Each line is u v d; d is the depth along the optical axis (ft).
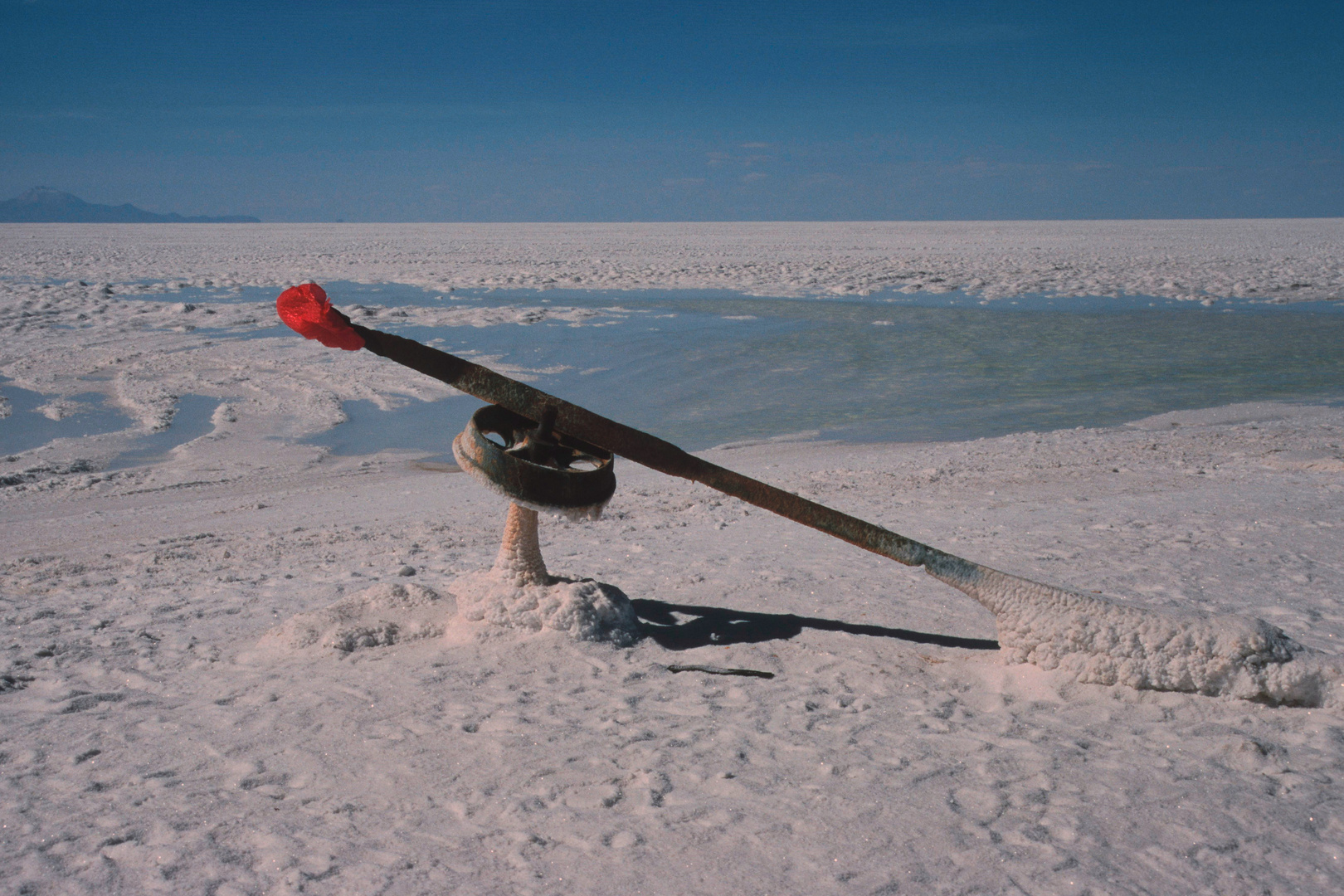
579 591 14.60
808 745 10.93
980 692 12.74
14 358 60.03
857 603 16.92
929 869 8.34
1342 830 8.96
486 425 14.30
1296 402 47.62
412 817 9.37
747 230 347.77
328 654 14.21
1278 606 16.08
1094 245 200.64
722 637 15.08
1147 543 21.01
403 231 346.74
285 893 8.09
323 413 46.24
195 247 213.05
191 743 11.27
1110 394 51.06
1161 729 11.33
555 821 9.22
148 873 8.43
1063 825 9.05
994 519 24.16
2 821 9.41
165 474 35.55
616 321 82.74
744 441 41.04
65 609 17.88
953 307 94.07
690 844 8.77
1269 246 188.55
